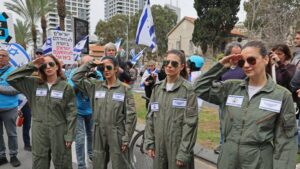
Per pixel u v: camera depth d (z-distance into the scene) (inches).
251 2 1296.8
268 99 105.0
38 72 163.6
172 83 143.6
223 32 1454.2
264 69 107.7
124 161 165.8
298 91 178.5
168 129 140.1
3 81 213.2
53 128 160.6
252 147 106.0
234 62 118.3
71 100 164.2
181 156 136.1
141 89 680.4
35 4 1152.2
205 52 1471.5
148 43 328.5
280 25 1084.5
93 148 170.1
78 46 364.5
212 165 220.8
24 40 1508.4
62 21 602.2
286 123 103.4
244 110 108.3
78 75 170.1
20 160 232.7
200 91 122.6
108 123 162.1
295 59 214.2
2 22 294.2
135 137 195.2
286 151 103.2
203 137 274.2
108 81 165.2
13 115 219.8
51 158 168.9
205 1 1449.3
